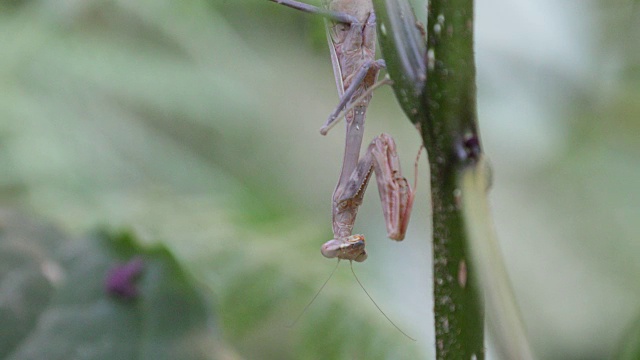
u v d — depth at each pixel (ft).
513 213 1.97
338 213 1.33
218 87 1.74
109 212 1.49
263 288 1.45
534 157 1.82
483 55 1.67
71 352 1.28
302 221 1.52
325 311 1.44
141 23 1.73
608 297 1.86
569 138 1.72
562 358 1.82
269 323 1.52
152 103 1.71
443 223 1.15
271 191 1.77
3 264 1.30
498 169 1.93
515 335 1.11
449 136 1.15
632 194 1.85
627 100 1.65
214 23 1.76
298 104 2.11
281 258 1.47
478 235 1.13
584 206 1.92
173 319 1.30
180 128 1.82
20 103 1.59
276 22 1.91
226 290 1.44
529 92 1.68
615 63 1.63
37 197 1.52
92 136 1.64
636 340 1.18
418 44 1.16
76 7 1.69
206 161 1.83
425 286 1.62
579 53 1.64
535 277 1.92
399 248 1.74
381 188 1.28
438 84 1.15
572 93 1.66
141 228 1.46
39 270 1.30
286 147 2.05
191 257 1.46
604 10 1.62
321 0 1.32
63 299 1.30
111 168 1.61
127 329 1.29
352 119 1.33
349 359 1.43
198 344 1.29
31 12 1.68
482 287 1.13
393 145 1.29
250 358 1.51
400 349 1.43
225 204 1.54
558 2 1.63
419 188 2.02
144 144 1.68
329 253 1.33
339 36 1.32
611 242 1.91
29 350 1.28
